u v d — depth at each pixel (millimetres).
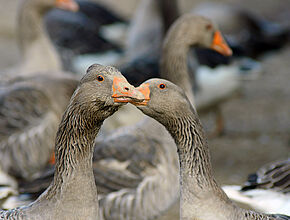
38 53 15109
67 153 7148
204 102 15398
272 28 20703
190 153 7848
